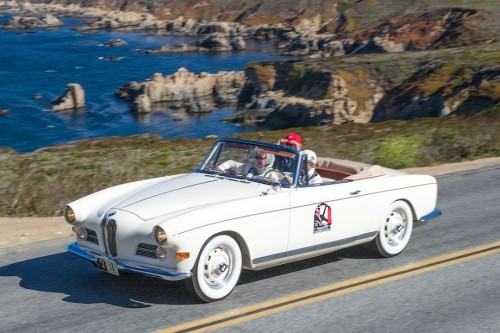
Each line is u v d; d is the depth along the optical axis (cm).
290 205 880
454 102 9500
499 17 16888
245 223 838
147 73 16812
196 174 979
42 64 17562
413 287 899
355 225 959
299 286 894
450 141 2095
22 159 1788
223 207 825
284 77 13338
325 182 973
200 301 832
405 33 17825
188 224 786
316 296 858
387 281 919
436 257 1027
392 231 1020
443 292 882
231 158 978
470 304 841
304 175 923
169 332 742
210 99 13850
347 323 775
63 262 1011
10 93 13500
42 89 14012
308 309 815
